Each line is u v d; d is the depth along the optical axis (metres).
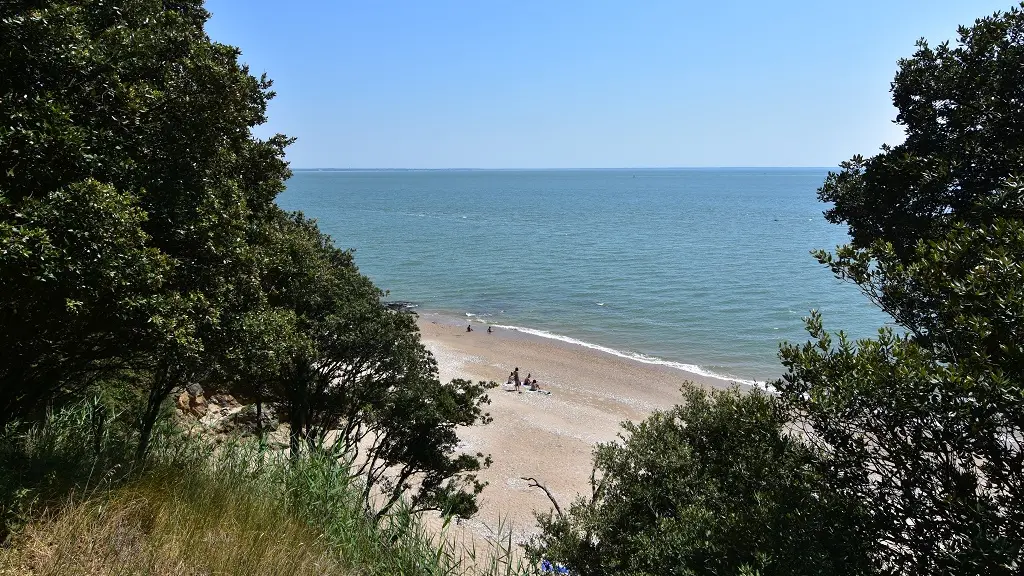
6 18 6.39
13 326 7.02
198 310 8.10
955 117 8.88
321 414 19.27
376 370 19.34
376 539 7.08
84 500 5.89
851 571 5.73
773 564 6.20
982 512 5.03
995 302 5.19
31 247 5.68
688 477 11.34
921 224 8.71
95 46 7.36
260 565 5.72
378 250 98.25
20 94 6.76
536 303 63.50
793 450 6.97
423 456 18.52
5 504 5.47
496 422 33.44
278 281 16.45
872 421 5.87
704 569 7.47
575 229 129.50
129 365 9.27
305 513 7.07
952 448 5.32
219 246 8.50
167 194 7.99
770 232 122.31
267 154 12.53
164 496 6.37
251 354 9.35
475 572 7.68
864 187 9.71
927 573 5.36
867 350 5.85
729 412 10.91
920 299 6.12
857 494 6.06
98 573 5.12
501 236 117.19
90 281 6.19
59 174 6.62
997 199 6.64
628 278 75.06
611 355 46.12
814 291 65.44
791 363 6.57
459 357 45.72
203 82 8.35
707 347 47.59
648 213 171.00
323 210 176.88
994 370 5.13
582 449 30.47
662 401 37.31
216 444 8.56
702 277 74.81
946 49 9.50
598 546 11.59
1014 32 8.93
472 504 18.27
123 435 8.36
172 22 9.15
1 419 7.84
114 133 7.73
